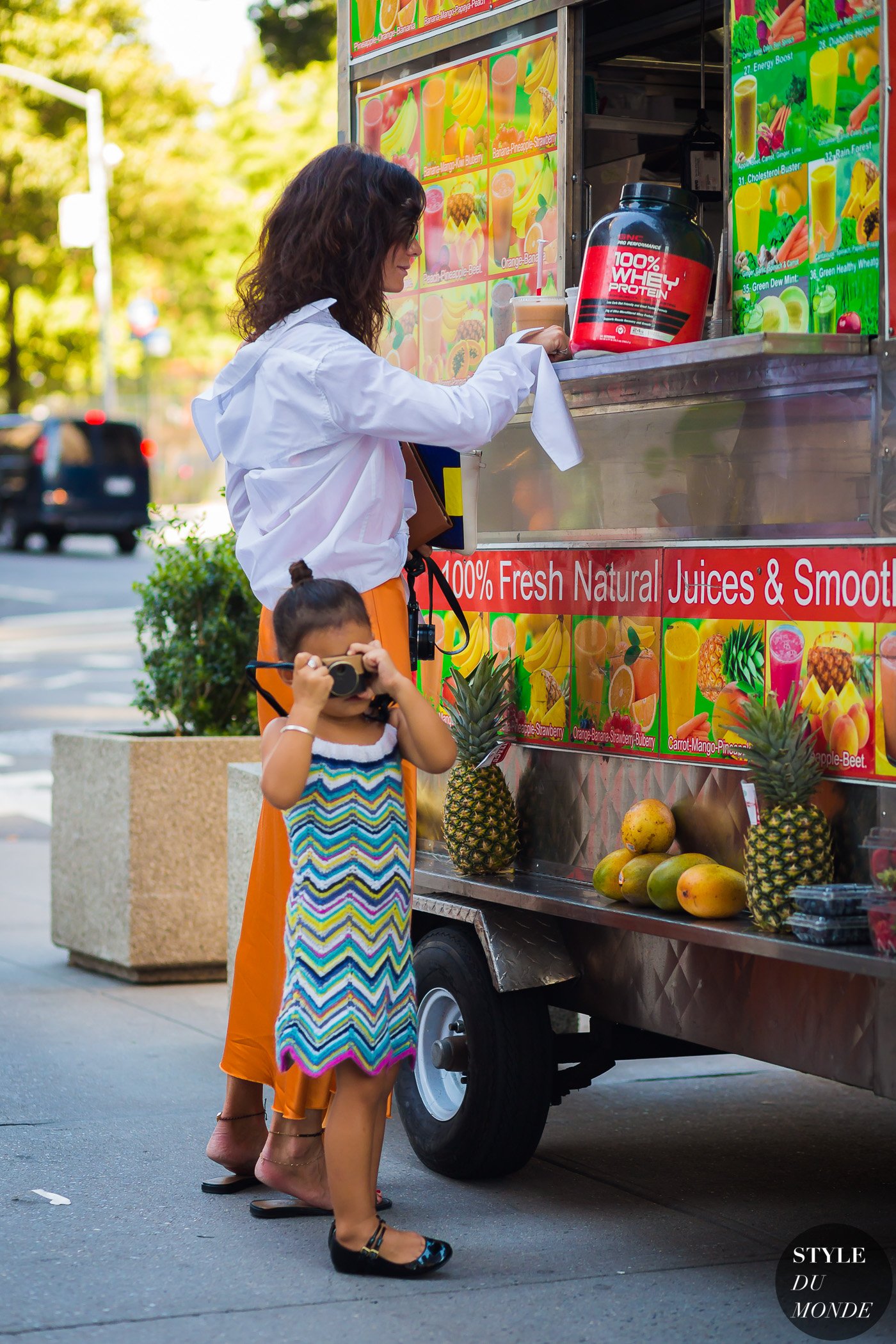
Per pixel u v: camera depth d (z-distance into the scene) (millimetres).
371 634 3643
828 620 3447
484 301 4809
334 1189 3635
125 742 6523
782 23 3652
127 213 37625
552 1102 4293
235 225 38875
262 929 4082
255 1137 4191
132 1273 3625
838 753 3434
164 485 42750
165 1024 5973
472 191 4844
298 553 3869
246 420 3932
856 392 3459
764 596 3604
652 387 3920
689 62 5172
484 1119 4188
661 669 3893
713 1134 4844
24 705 14547
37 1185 4219
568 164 4492
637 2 4883
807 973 3420
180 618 6926
